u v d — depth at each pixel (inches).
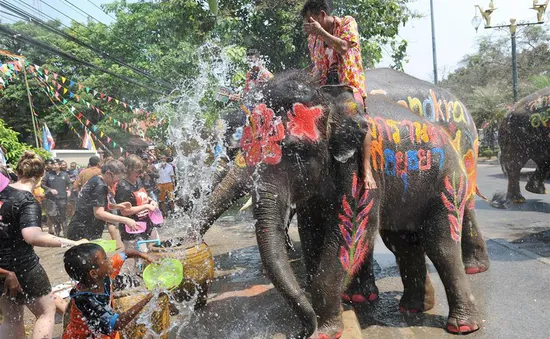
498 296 194.2
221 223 384.5
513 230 331.9
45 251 323.9
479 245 230.1
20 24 796.0
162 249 162.9
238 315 167.8
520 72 1434.5
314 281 154.4
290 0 373.4
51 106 941.2
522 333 158.9
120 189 213.9
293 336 147.9
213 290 200.7
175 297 166.4
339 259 153.5
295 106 142.9
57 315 182.4
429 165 173.0
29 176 142.0
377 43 414.0
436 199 175.0
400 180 170.1
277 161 141.0
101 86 867.4
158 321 134.3
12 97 904.9
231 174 156.9
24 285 137.4
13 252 136.1
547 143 402.9
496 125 1259.8
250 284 207.6
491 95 1278.3
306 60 386.9
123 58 847.1
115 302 129.1
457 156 182.5
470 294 168.6
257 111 145.0
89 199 203.5
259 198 139.4
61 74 892.0
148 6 824.3
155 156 458.9
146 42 816.9
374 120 167.9
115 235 224.5
